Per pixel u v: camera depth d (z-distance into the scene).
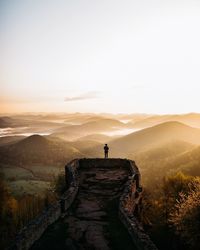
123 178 23.88
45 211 14.67
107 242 12.44
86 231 13.68
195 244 25.64
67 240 12.72
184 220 26.42
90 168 28.52
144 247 10.67
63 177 38.47
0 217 49.16
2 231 46.59
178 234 29.45
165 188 44.56
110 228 13.98
